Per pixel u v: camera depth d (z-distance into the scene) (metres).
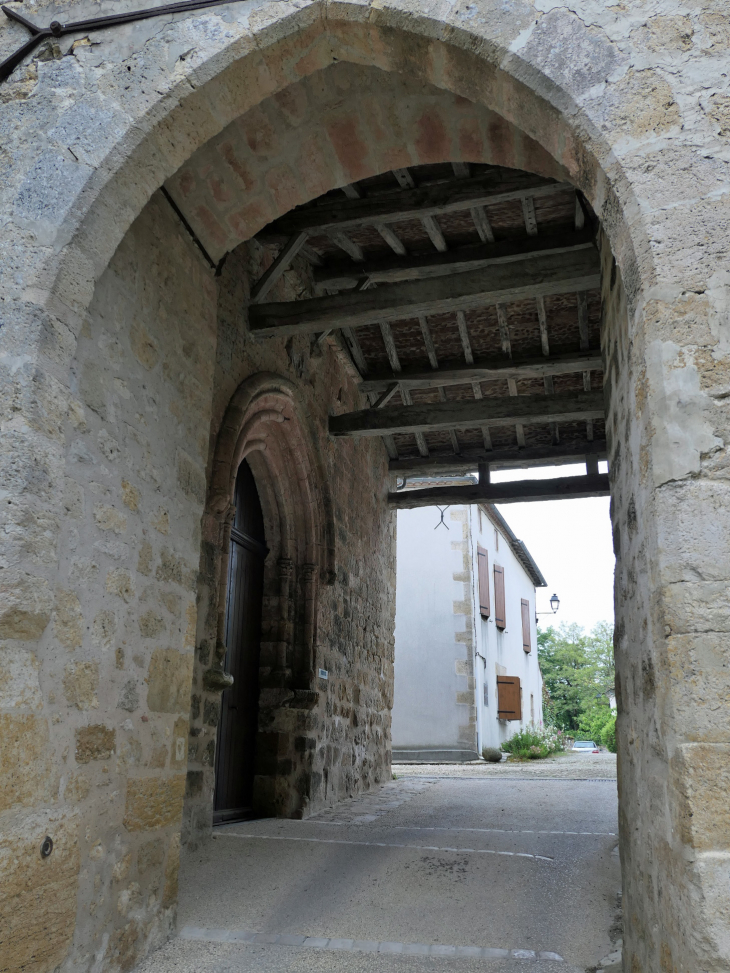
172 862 3.27
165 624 3.36
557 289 5.32
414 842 4.89
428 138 3.63
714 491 2.00
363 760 8.16
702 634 1.91
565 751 19.80
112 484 3.02
